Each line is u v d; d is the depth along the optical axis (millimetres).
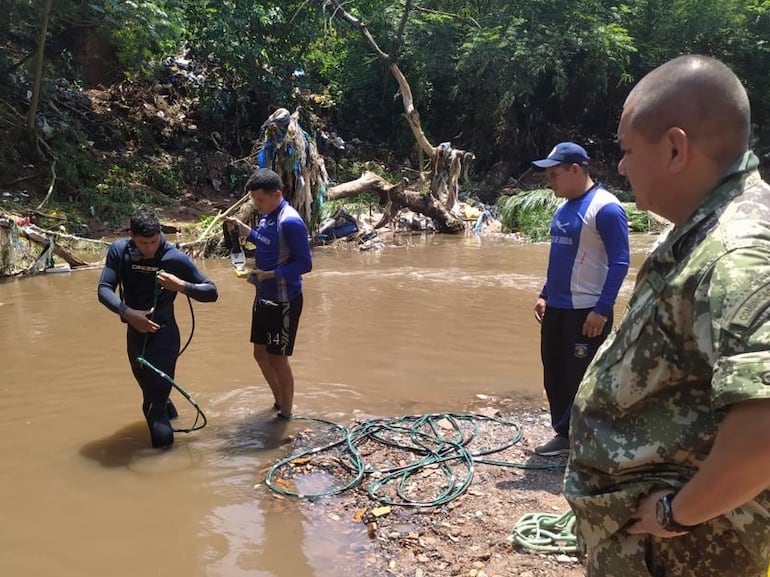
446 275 10648
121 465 4215
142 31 16250
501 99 22500
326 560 3166
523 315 8062
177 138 19484
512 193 21156
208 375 5930
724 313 1355
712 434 1504
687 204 1587
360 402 5305
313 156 12875
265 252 4781
